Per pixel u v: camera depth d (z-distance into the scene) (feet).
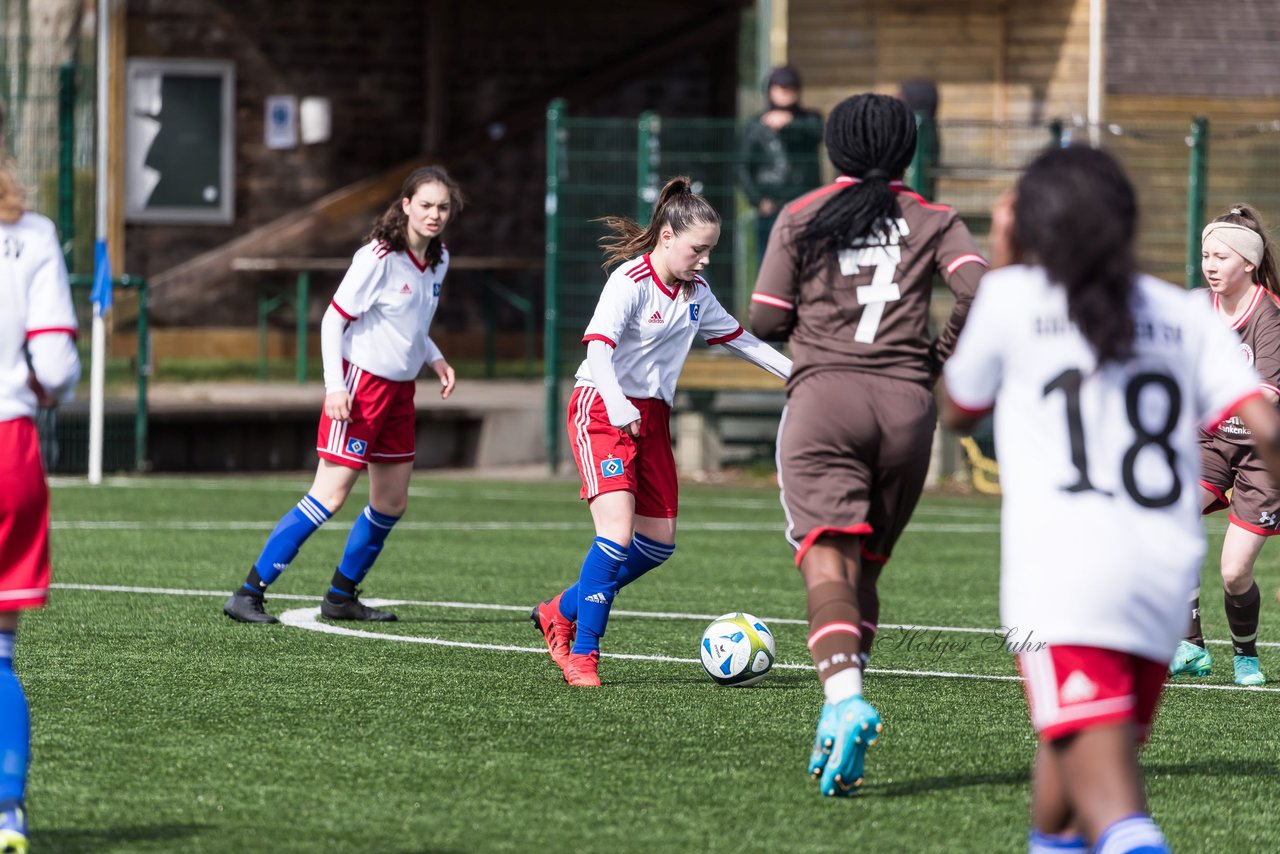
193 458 187.42
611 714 68.13
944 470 190.29
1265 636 98.78
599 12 255.09
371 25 247.09
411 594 104.47
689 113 257.96
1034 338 39.86
